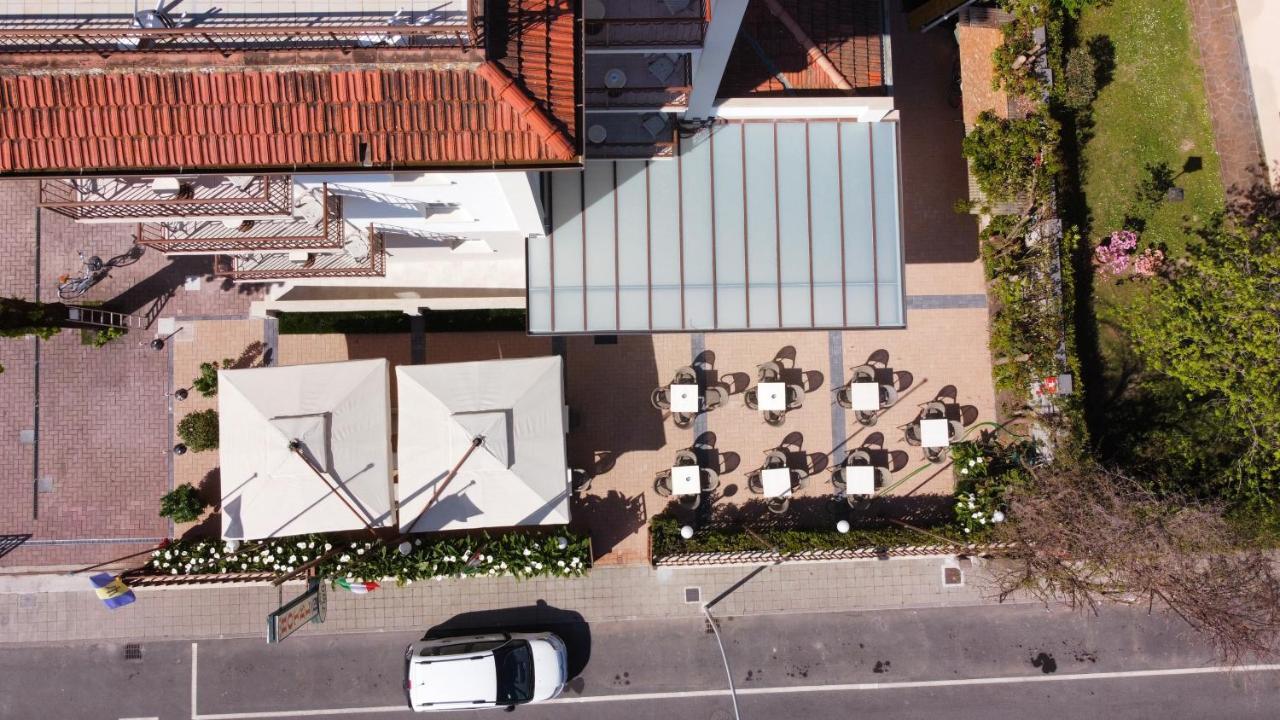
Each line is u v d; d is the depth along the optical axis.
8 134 10.49
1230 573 18.50
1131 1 21.81
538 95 10.73
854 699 21.16
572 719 20.95
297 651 20.72
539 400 18.16
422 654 19.77
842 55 16.98
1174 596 18.64
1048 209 20.41
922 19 21.19
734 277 17.42
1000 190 19.97
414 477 17.95
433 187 13.52
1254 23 21.75
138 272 20.89
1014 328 20.39
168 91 10.41
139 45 10.63
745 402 21.11
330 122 10.63
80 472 20.69
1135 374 21.48
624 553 21.14
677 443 21.33
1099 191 21.80
